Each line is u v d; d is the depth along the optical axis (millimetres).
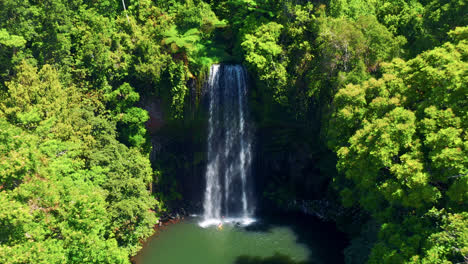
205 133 46594
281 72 40156
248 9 44531
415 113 22719
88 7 41469
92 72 37562
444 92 21156
